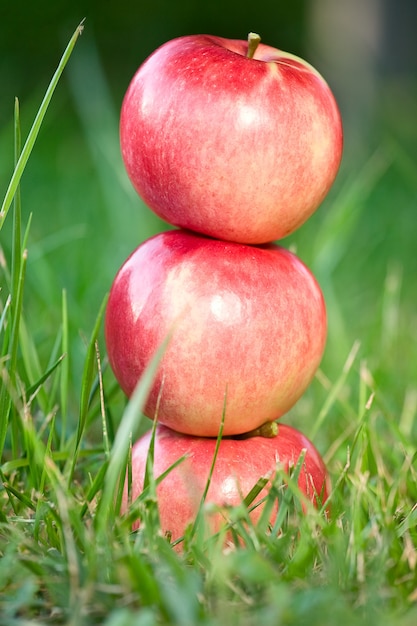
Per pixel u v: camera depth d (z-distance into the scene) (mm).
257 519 585
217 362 577
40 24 2832
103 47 2895
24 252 604
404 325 882
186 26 3098
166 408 587
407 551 549
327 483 619
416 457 624
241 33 3154
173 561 527
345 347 774
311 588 530
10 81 2365
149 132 579
